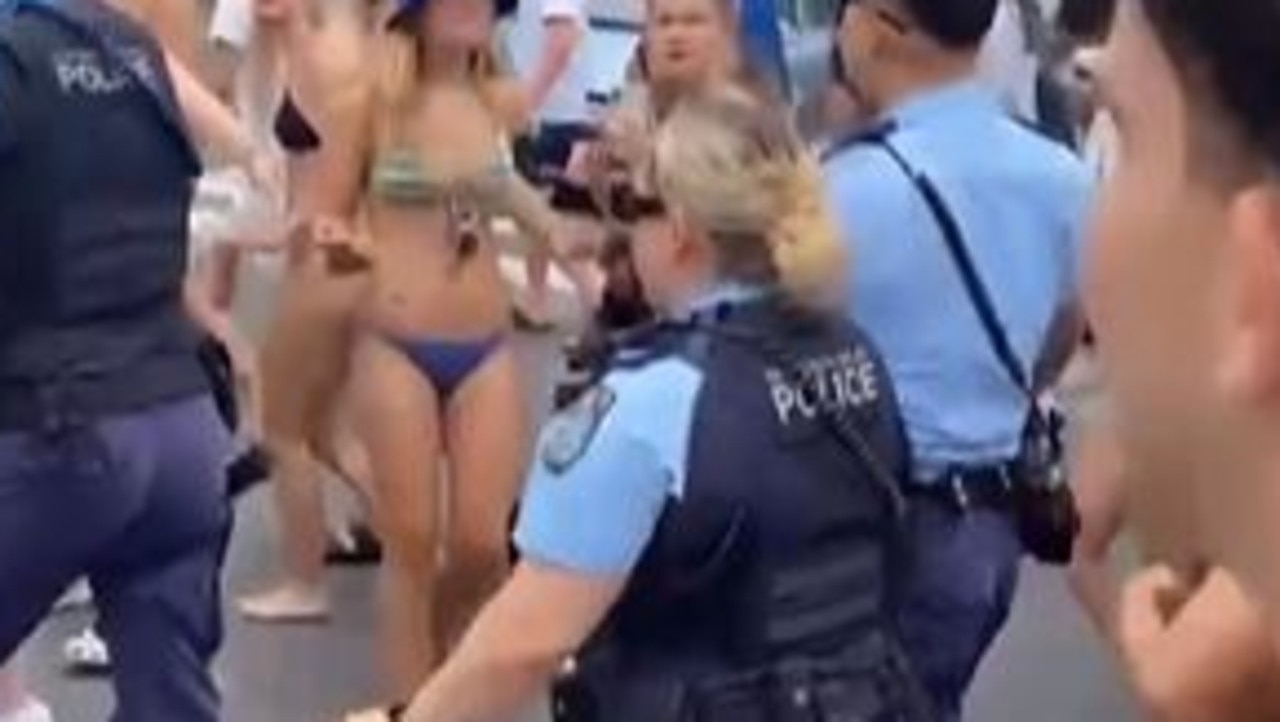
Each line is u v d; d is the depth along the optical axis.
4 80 4.48
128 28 4.70
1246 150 0.87
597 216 5.90
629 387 3.16
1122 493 1.05
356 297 6.17
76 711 6.77
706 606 3.18
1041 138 4.02
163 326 4.73
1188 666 1.23
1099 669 7.34
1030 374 3.93
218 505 4.87
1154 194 0.91
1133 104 0.92
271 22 6.34
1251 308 0.87
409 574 6.19
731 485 3.14
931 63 3.97
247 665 7.34
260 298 7.66
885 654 3.33
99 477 4.62
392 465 6.12
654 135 3.41
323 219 6.19
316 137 6.15
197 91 5.50
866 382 3.32
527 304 9.23
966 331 3.86
